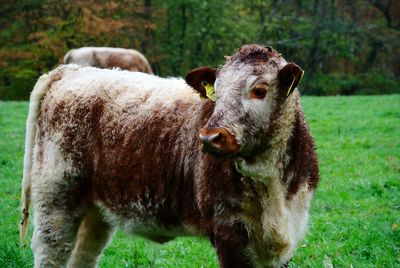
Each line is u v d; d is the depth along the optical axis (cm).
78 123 620
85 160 616
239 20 5122
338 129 1823
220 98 466
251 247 513
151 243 705
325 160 1418
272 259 520
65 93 642
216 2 4859
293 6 5478
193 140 539
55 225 626
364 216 945
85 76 655
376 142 1641
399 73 5425
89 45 4206
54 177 625
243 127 460
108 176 598
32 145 668
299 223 531
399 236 820
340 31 4997
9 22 4406
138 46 4588
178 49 4912
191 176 538
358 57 5412
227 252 514
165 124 569
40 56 4053
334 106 2598
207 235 538
